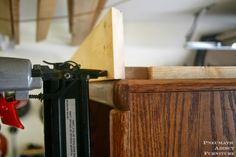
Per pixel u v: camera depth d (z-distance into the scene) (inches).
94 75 7.7
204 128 7.2
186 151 7.1
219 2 39.0
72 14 30.6
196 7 41.3
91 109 11.3
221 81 7.4
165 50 49.0
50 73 7.3
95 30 9.3
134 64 47.8
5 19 31.0
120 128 6.7
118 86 6.8
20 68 6.8
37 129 41.7
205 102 7.3
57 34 45.1
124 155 6.7
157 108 6.9
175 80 7.2
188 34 49.0
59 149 7.6
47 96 7.5
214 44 40.5
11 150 40.4
